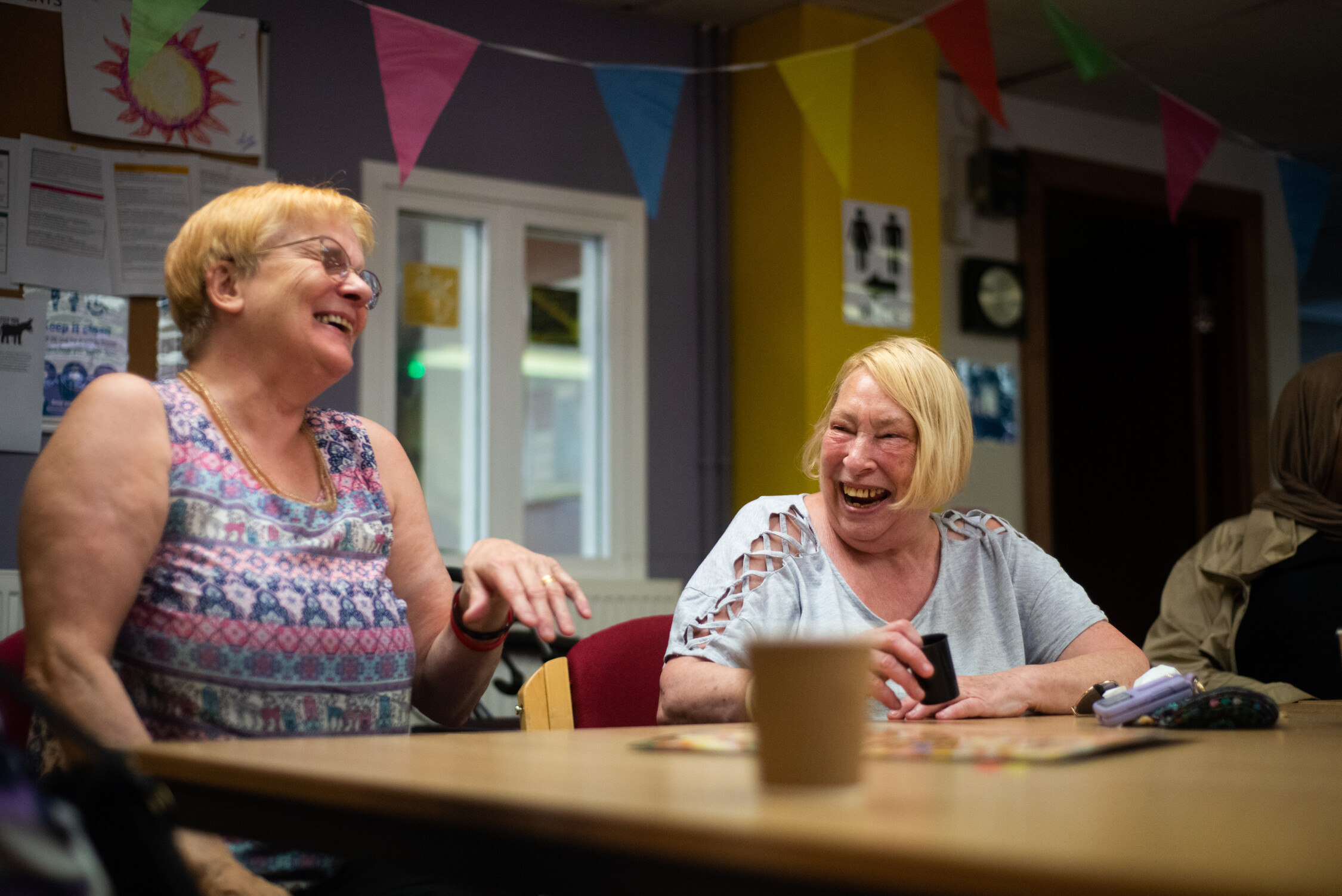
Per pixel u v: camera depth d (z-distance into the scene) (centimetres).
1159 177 544
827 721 70
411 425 402
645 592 413
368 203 386
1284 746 100
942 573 183
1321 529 251
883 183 439
